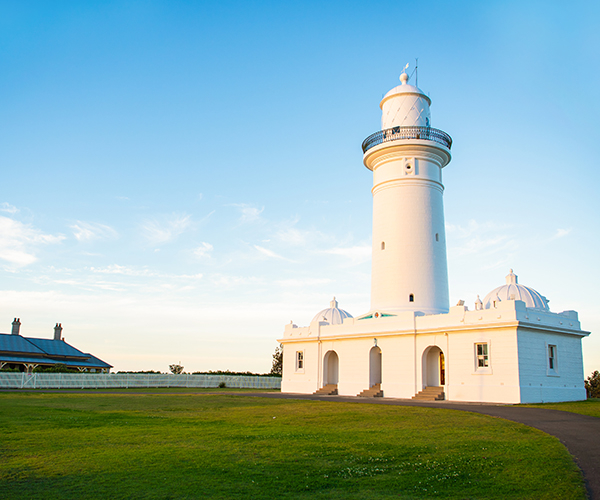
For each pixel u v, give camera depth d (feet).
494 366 97.86
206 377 191.01
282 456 41.75
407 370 114.21
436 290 123.34
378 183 133.08
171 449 44.47
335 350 134.62
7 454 42.11
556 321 105.09
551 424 59.26
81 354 207.10
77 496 30.68
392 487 33.12
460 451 43.60
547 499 30.40
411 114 132.26
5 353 181.16
